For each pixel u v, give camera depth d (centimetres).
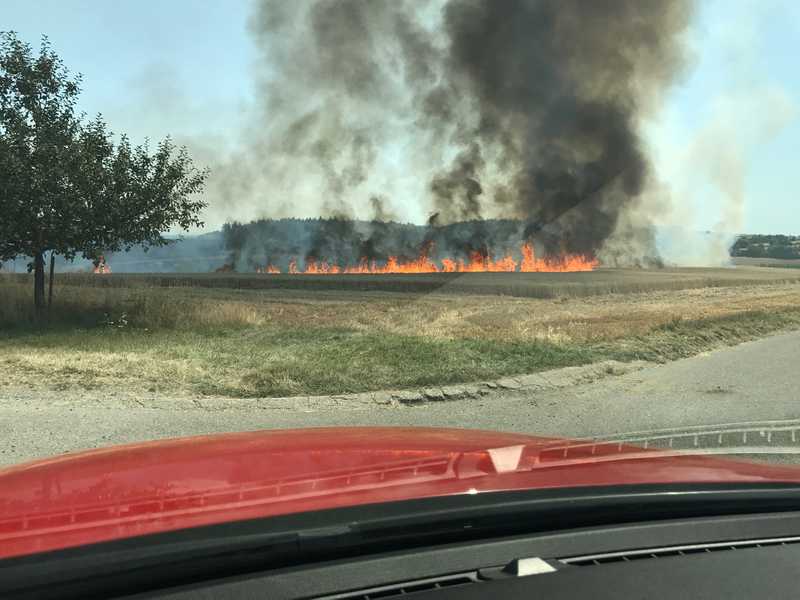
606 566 161
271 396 780
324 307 1579
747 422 594
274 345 1088
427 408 723
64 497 173
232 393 787
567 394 789
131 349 1087
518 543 172
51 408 696
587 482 202
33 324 1429
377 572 150
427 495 181
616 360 982
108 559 137
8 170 1335
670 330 1194
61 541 143
